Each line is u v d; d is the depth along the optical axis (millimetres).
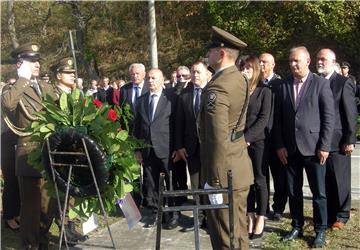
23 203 5027
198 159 5711
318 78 5188
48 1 22562
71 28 23422
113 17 25141
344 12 16719
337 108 5457
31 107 4969
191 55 22344
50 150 4469
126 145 4547
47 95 4598
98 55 23953
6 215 5988
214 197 3820
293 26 18016
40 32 23250
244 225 4074
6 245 5492
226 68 3941
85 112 4516
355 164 9672
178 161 6137
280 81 5398
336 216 5723
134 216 5055
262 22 18344
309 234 5480
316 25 17141
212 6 18953
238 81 3898
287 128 5234
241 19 18516
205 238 5594
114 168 4586
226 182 3842
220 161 3799
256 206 5535
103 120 4473
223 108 3783
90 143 4375
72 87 5441
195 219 3205
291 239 5332
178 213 6051
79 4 22203
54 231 5934
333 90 5477
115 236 5715
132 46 24219
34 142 4863
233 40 3961
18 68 5023
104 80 15070
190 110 5727
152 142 6039
